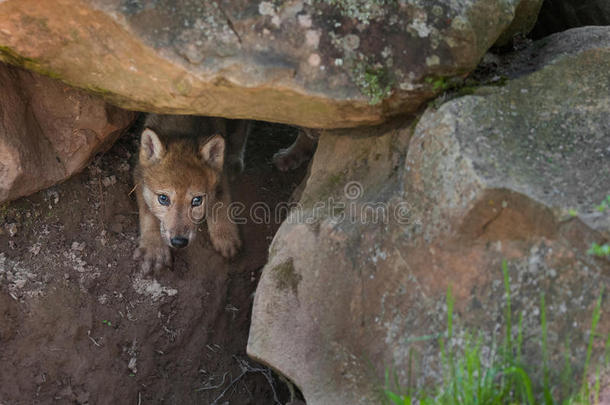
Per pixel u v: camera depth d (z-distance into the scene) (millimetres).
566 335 2682
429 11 3189
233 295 5168
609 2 4465
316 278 3441
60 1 3043
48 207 4672
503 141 3059
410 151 3230
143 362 4762
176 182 4707
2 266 4391
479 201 2830
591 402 2518
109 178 5039
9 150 4043
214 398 4988
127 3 3059
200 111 3551
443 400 2729
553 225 2746
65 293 4543
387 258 3215
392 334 3146
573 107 3279
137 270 4891
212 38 3102
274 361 3494
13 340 4309
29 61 3449
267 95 3238
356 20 3150
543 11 4656
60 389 4410
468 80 3475
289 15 3117
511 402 2629
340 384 3254
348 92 3186
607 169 2957
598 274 2662
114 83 3471
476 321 2877
